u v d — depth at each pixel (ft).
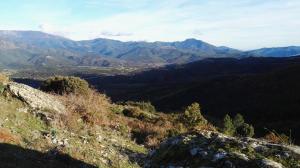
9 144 42.55
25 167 37.88
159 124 93.30
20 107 60.44
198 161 31.32
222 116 349.82
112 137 66.08
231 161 29.66
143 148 67.82
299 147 32.96
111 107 101.30
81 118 69.77
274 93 388.37
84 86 95.91
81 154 48.47
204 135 35.17
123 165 50.39
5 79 68.18
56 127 57.31
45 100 67.00
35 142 47.01
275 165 28.53
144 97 542.98
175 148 34.50
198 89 485.15
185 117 105.81
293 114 300.61
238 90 437.99
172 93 511.40
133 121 90.02
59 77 96.94
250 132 144.46
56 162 42.73
